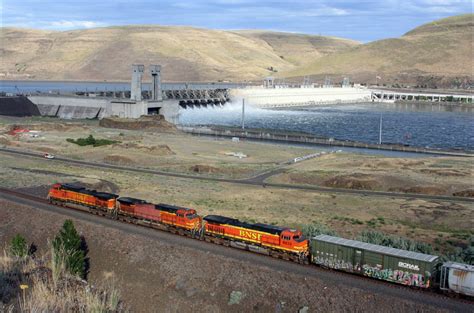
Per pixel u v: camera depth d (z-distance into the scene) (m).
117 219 68.50
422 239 66.69
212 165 123.31
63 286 47.94
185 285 50.25
